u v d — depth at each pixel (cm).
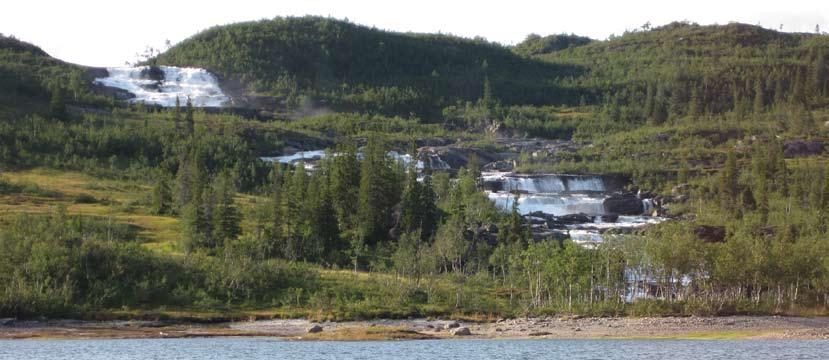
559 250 15012
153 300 12600
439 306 13038
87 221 15638
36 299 11731
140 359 8831
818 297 13712
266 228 16500
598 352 9400
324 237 16575
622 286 14062
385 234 17588
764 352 9338
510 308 13075
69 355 9144
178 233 16825
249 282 13375
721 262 13112
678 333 11150
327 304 12794
